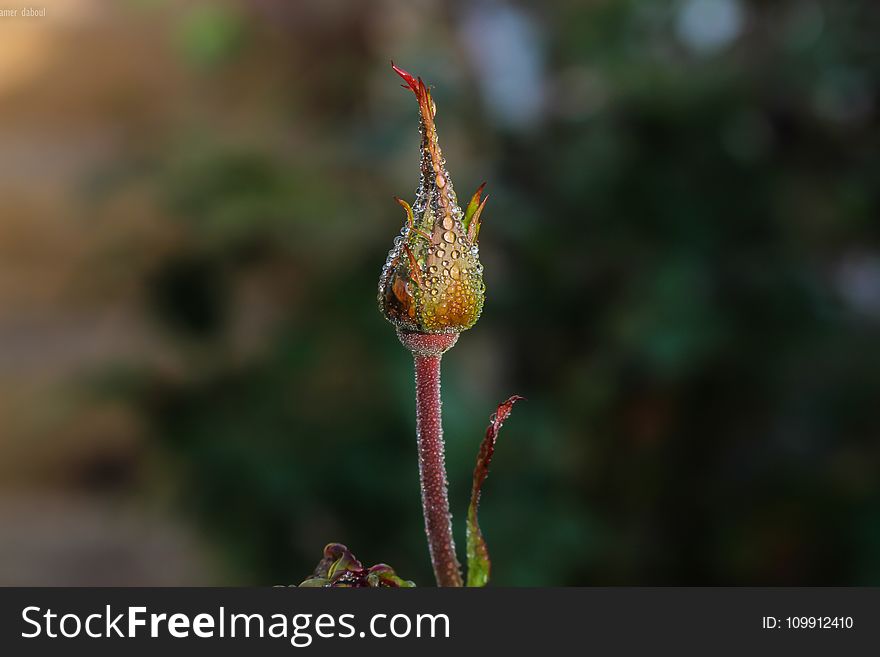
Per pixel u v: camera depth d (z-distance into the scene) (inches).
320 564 12.9
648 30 35.7
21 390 48.9
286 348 29.6
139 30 66.1
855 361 32.0
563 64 36.5
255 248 30.0
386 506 29.0
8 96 70.0
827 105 33.2
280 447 28.8
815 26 34.2
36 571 42.0
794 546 31.8
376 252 30.1
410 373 29.7
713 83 32.4
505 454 31.0
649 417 33.7
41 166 62.6
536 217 33.2
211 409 29.5
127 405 29.9
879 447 31.7
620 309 31.4
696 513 33.4
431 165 12.3
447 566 12.6
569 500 31.4
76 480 48.6
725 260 31.9
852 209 32.7
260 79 39.0
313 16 38.1
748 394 32.7
